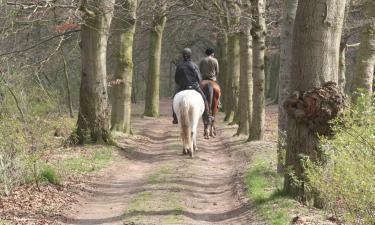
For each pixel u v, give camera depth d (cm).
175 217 1015
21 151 1153
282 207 992
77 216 1057
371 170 681
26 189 1173
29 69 1756
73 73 3978
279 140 1346
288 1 1495
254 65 2062
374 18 1764
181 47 5200
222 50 3997
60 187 1248
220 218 1062
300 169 1023
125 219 1002
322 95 978
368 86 1783
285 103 1015
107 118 1972
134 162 1753
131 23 2359
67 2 1866
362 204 689
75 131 1867
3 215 968
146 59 5419
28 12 1772
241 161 1717
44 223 957
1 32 1708
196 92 1777
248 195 1184
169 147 2038
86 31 1936
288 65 1494
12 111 1263
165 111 4516
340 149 753
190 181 1394
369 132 704
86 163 1582
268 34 2720
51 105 1509
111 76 2358
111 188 1345
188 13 3550
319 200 1002
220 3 2923
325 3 997
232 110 3147
